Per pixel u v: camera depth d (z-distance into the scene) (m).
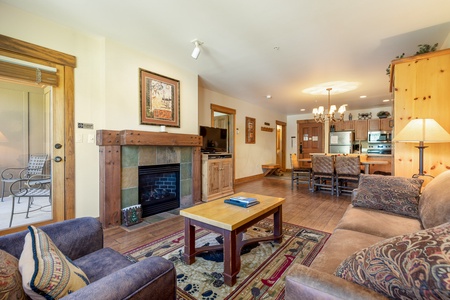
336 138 7.62
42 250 0.87
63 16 2.36
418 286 0.57
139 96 3.16
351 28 2.51
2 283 0.70
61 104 2.59
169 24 2.47
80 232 1.32
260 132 7.36
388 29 2.52
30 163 2.55
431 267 0.55
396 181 2.05
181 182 3.75
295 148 8.88
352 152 7.30
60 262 0.86
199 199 4.06
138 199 3.14
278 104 6.96
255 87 5.01
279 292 1.55
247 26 2.49
